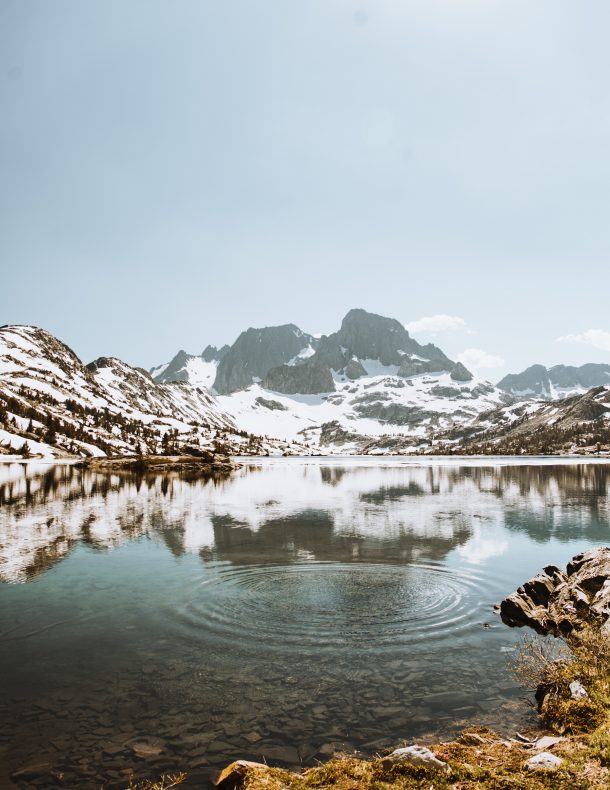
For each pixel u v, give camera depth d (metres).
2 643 17.88
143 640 18.05
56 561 30.00
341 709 13.24
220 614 20.81
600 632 15.88
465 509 55.50
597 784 8.63
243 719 12.73
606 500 64.50
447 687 14.47
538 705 13.35
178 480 103.06
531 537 37.84
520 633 18.70
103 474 120.94
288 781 9.41
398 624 19.62
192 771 10.52
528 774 9.27
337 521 46.00
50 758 11.04
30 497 66.19
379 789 9.00
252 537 37.84
